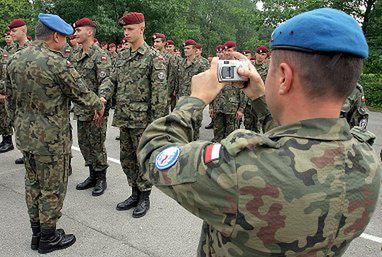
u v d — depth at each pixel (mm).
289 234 720
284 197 704
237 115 5926
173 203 3646
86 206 3541
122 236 2998
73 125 7129
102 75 3748
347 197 743
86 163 3932
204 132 7402
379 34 11773
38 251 2736
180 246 2867
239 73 1028
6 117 5164
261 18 13320
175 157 813
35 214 2734
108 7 17062
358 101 3119
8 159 4969
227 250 810
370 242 3000
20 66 2463
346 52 705
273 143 753
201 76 996
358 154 787
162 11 17781
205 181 749
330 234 744
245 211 721
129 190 3969
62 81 2520
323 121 765
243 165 727
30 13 18250
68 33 2631
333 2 11852
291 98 786
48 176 2621
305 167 723
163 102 3312
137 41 3334
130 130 3361
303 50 726
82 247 2820
